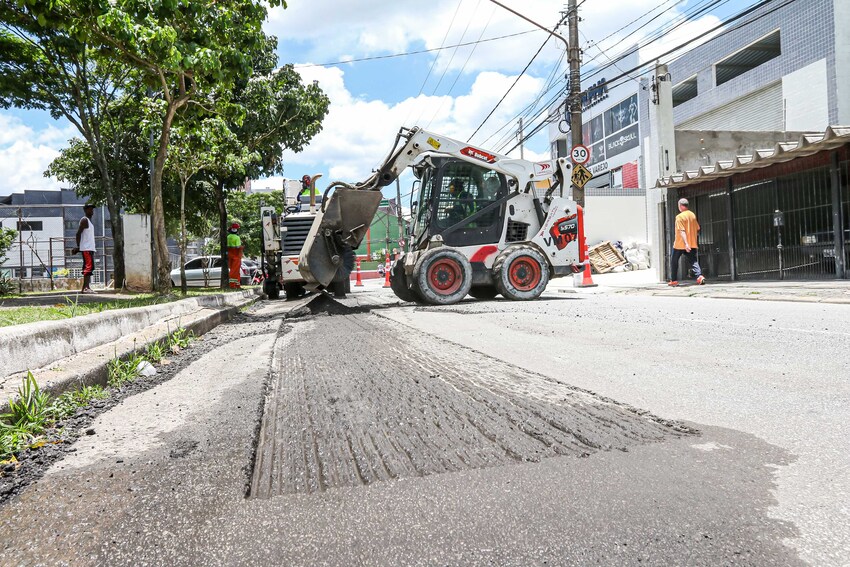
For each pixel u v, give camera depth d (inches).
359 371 147.3
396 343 197.8
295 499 66.4
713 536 52.4
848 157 402.6
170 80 363.6
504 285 399.2
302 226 503.8
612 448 78.7
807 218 440.5
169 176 617.6
